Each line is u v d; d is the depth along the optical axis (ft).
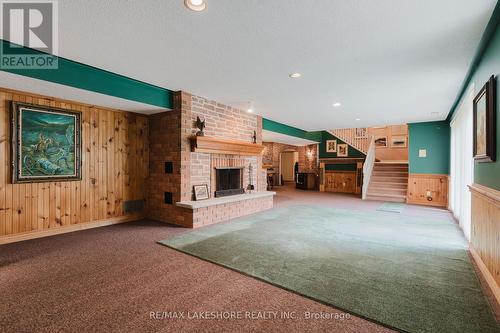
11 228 10.97
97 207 13.78
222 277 7.76
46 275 7.80
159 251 9.97
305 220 15.48
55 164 12.11
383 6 6.32
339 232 12.82
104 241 11.19
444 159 21.89
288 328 5.39
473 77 10.79
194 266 8.56
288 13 6.65
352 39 8.05
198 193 14.65
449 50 8.71
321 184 33.30
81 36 7.91
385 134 35.22
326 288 7.06
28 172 11.29
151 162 15.84
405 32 7.57
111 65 10.30
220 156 16.30
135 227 13.57
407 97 14.66
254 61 9.84
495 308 6.10
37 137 11.53
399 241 11.37
